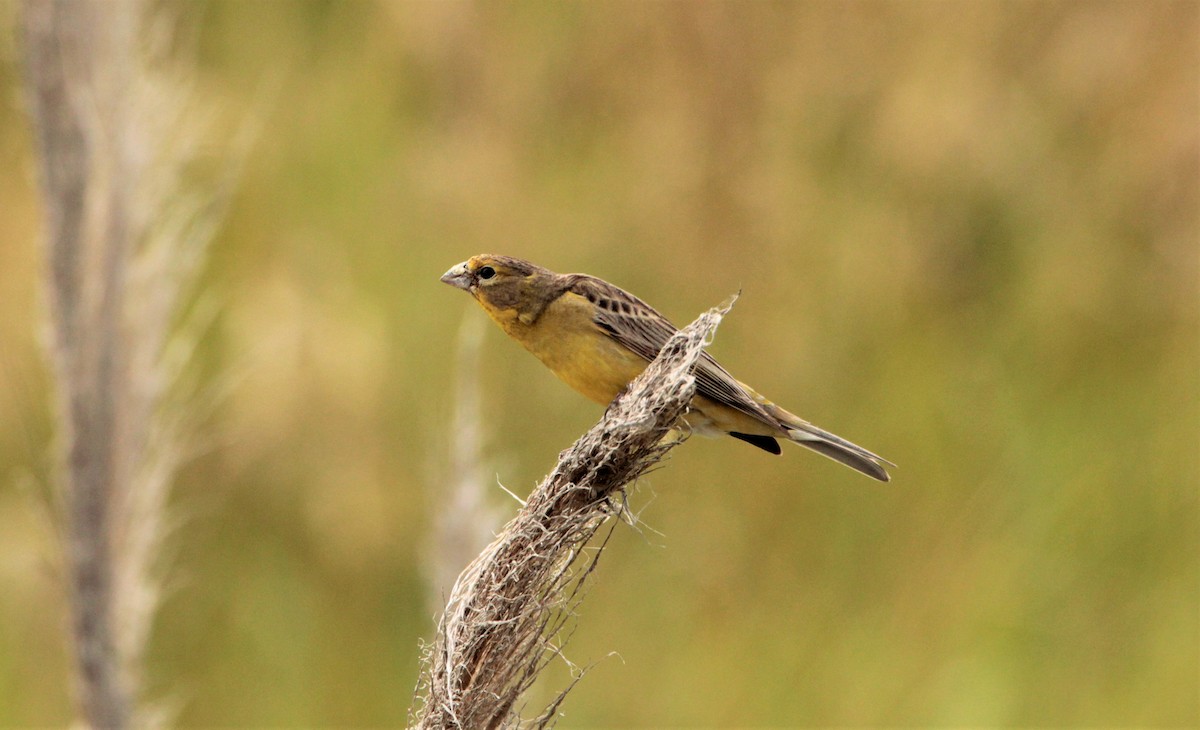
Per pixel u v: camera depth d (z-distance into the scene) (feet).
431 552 29.14
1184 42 45.55
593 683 38.50
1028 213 44.91
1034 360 43.57
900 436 41.91
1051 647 39.50
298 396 38.96
